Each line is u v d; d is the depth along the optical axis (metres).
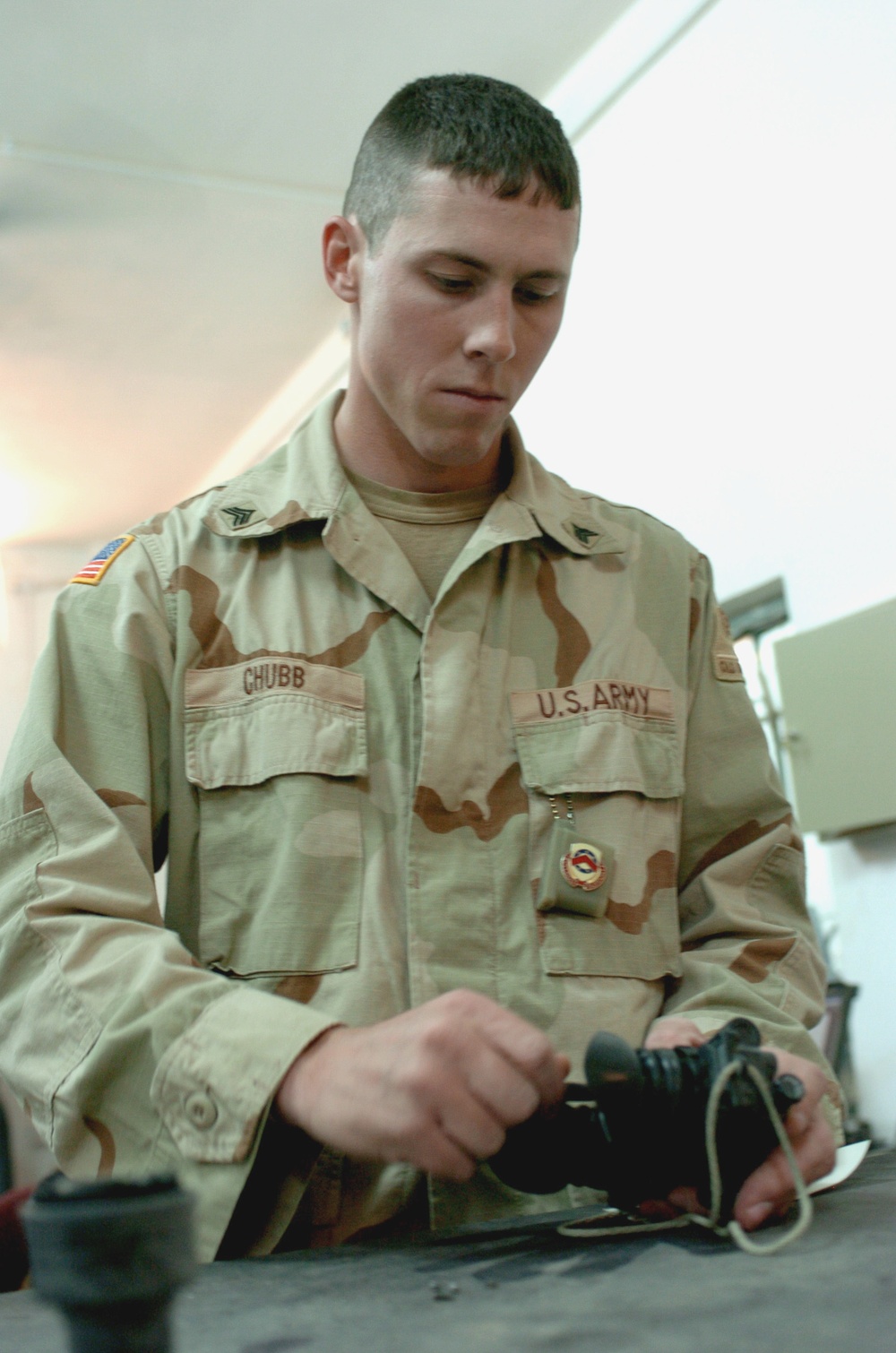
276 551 1.04
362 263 1.04
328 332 4.29
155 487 5.27
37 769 0.91
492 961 0.94
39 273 3.85
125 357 4.32
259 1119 0.73
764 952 1.00
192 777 0.96
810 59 2.48
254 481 1.08
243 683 0.98
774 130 2.57
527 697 1.03
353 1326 0.52
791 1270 0.57
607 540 1.12
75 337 4.18
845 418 2.36
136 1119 0.77
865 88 2.35
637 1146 0.69
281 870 0.93
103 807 0.91
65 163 3.39
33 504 5.30
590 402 3.13
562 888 0.96
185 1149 0.75
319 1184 0.85
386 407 1.02
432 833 0.96
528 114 0.97
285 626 1.00
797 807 2.39
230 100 3.25
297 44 3.09
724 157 2.71
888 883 2.26
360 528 1.03
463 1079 0.67
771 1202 0.69
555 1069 0.68
